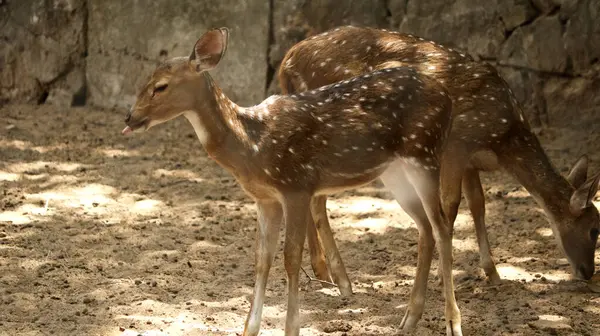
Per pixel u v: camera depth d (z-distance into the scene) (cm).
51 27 1941
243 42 1803
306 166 888
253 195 898
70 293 1028
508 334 940
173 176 1515
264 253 899
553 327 950
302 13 1762
